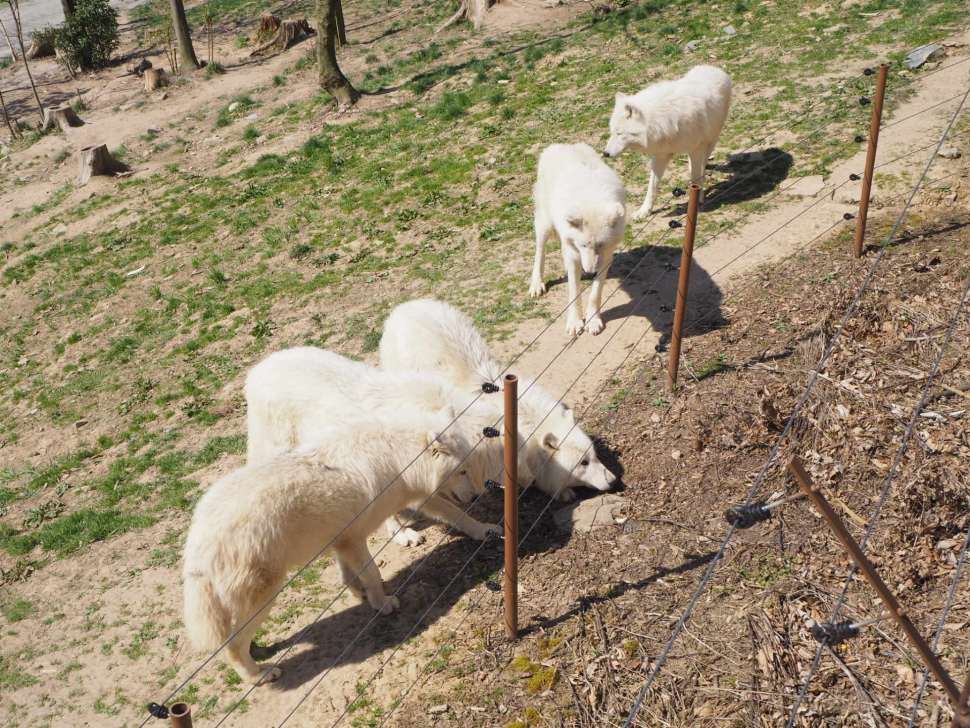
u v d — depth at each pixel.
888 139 9.51
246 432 7.57
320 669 4.48
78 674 5.01
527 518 5.35
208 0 26.66
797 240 7.92
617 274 8.21
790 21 14.09
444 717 3.88
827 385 5.63
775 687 3.64
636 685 3.80
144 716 4.52
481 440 5.08
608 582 4.48
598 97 12.89
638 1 17.69
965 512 4.40
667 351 6.70
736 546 4.52
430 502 5.11
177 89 18.84
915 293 6.48
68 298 11.08
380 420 4.88
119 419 8.41
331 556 5.55
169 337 9.66
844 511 4.59
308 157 13.57
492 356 6.14
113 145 16.20
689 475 5.21
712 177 9.74
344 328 8.69
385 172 12.28
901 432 5.07
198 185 13.64
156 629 5.29
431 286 9.04
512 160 11.55
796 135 10.16
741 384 5.94
